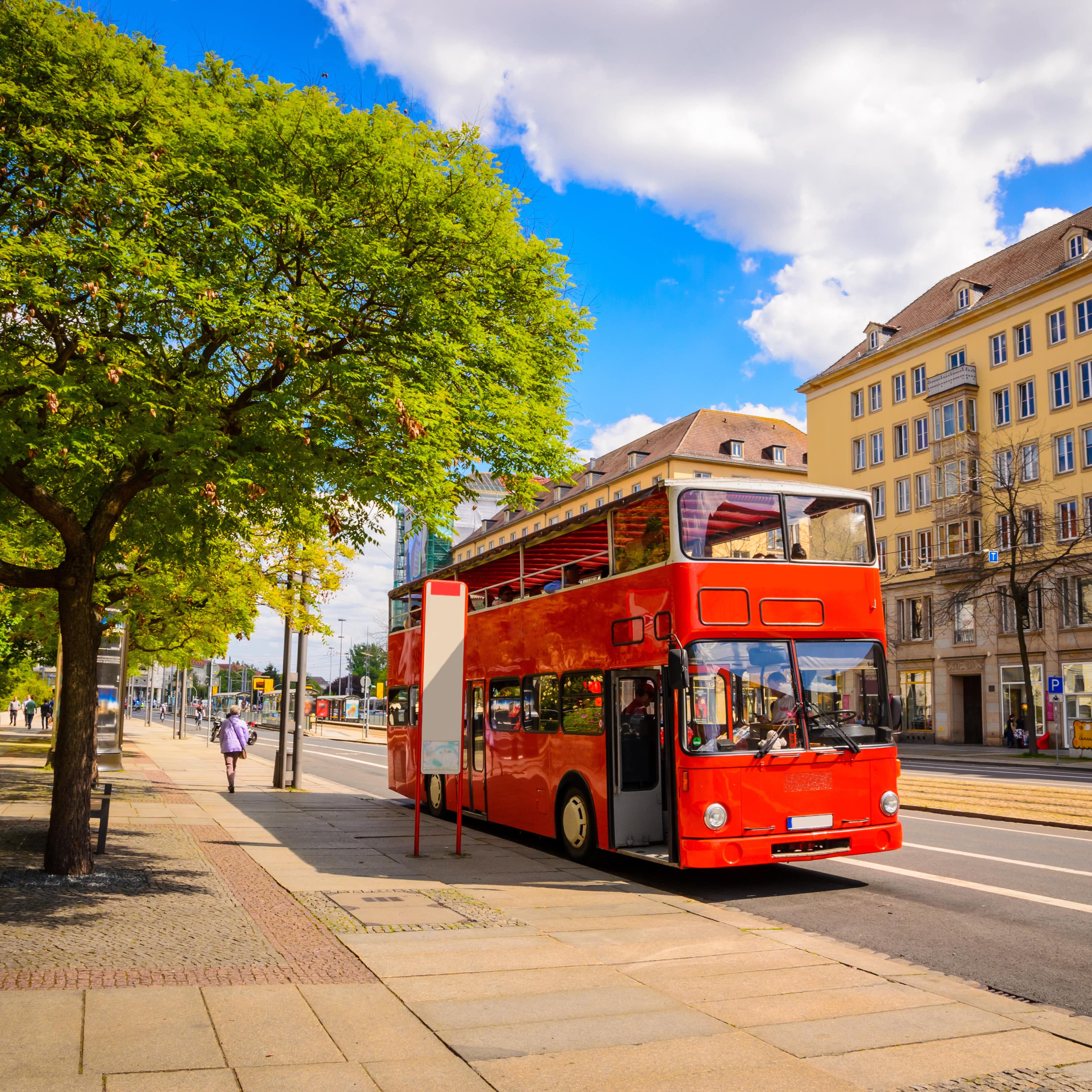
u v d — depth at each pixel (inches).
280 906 346.9
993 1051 203.2
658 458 3046.3
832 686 409.4
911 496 2086.6
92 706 399.2
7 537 563.2
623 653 436.5
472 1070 188.2
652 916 343.6
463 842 546.0
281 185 386.9
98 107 373.7
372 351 397.7
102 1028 204.7
